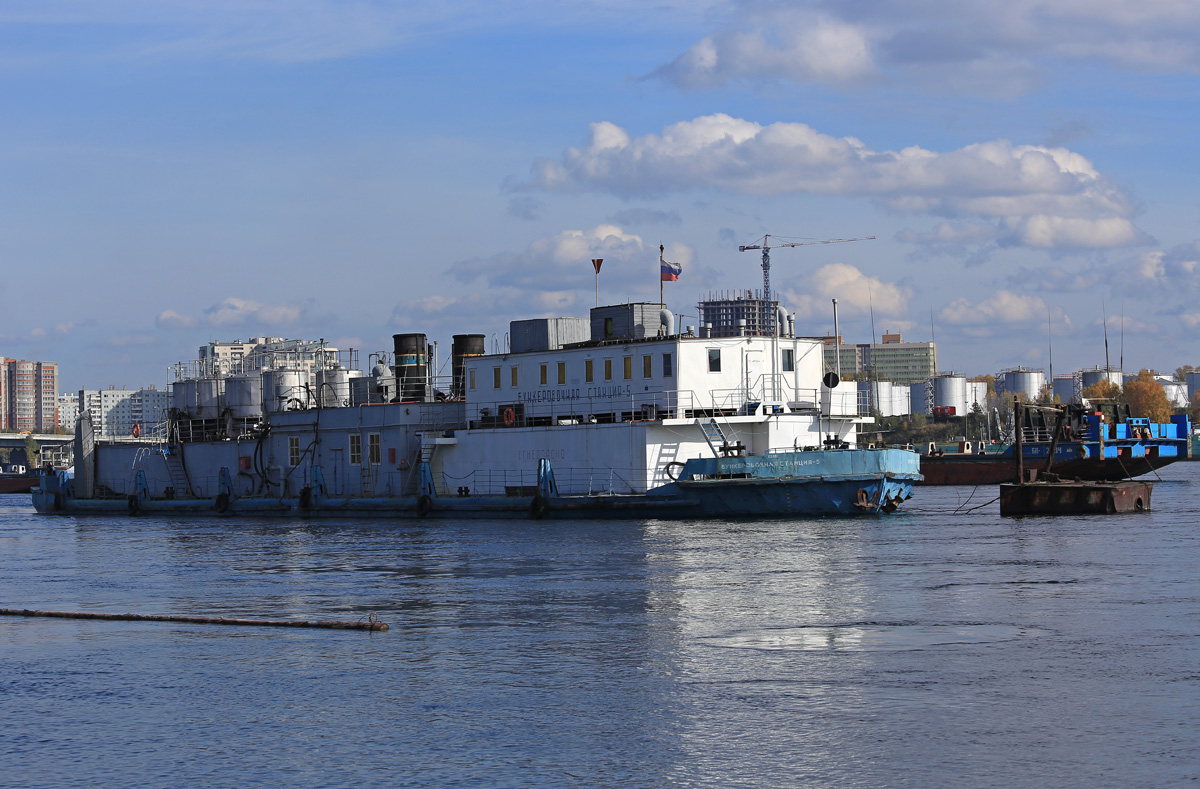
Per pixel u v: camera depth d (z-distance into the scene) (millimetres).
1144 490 73938
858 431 79562
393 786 21047
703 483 64938
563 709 25281
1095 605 36125
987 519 66250
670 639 32031
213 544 64250
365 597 41531
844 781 20656
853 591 39469
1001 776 20719
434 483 77312
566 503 68500
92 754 23422
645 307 74625
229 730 24688
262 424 89000
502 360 76750
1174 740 22359
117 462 100438
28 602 43188
